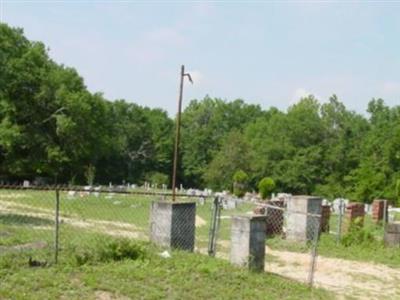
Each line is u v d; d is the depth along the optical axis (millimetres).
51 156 60219
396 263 18844
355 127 79375
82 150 64812
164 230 16047
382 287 15367
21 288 10453
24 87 58719
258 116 109500
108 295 10781
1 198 33938
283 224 23125
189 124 107500
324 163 76188
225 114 107625
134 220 26109
